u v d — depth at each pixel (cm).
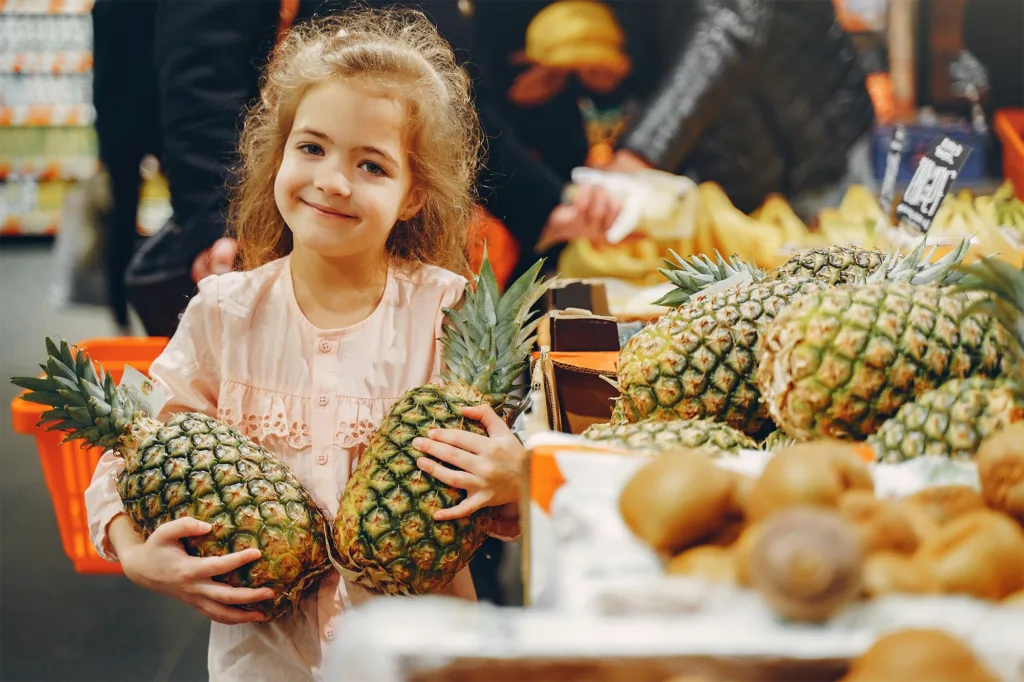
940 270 110
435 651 56
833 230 273
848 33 354
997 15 342
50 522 339
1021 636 57
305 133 138
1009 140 284
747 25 291
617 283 257
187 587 119
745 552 62
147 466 122
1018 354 86
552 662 56
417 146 149
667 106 297
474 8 298
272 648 139
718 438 90
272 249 165
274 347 148
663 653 57
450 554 120
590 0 312
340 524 121
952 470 71
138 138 290
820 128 307
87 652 253
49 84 758
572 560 67
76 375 128
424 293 153
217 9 226
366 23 192
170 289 241
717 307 110
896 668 55
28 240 806
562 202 279
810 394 88
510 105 318
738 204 311
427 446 120
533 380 134
